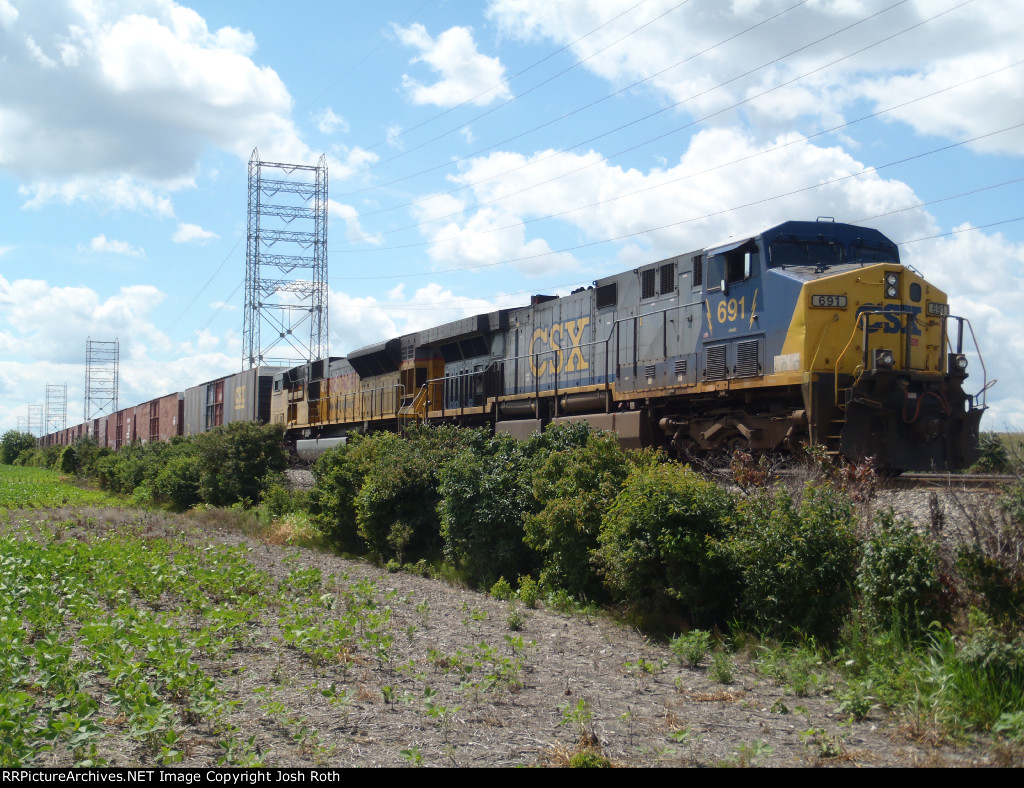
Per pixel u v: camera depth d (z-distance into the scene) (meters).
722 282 14.82
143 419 60.84
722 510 9.52
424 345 27.16
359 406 31.72
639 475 10.30
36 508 25.58
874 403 12.37
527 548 12.86
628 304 17.75
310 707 6.48
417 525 15.46
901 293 13.37
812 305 12.85
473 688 6.96
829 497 8.86
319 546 17.66
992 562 7.23
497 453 14.18
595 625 9.94
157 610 10.13
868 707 6.31
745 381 13.93
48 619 8.72
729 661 7.91
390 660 8.02
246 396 42.78
